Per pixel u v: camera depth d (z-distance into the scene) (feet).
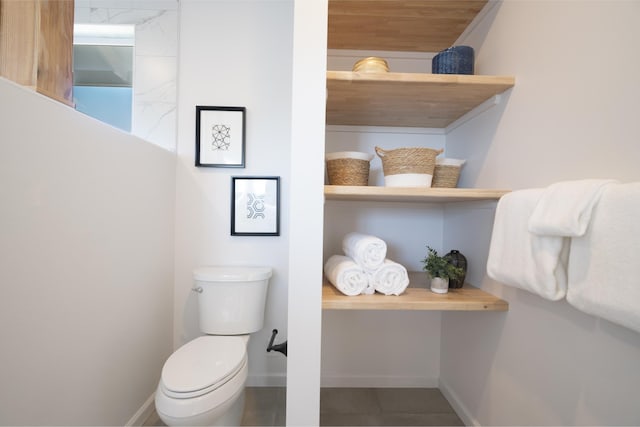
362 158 3.89
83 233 3.28
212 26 5.52
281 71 5.59
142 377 4.55
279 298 5.63
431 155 3.78
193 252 5.57
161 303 5.10
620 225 1.89
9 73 2.92
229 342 4.35
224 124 5.51
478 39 4.39
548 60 2.99
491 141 4.05
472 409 4.43
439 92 3.87
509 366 3.55
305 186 3.19
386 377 5.60
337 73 3.51
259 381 5.63
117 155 3.86
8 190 2.42
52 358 2.89
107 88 5.72
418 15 4.39
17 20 2.92
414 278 4.90
